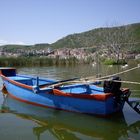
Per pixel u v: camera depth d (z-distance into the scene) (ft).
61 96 34.91
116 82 31.68
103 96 30.35
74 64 159.22
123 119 31.65
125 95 32.73
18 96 42.80
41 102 38.09
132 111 34.78
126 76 74.13
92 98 31.55
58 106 35.91
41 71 98.73
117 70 102.27
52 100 36.27
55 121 31.37
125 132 27.50
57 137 26.37
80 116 33.24
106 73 87.86
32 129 28.58
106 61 160.56
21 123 30.76
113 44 192.95
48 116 33.53
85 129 28.55
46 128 29.01
